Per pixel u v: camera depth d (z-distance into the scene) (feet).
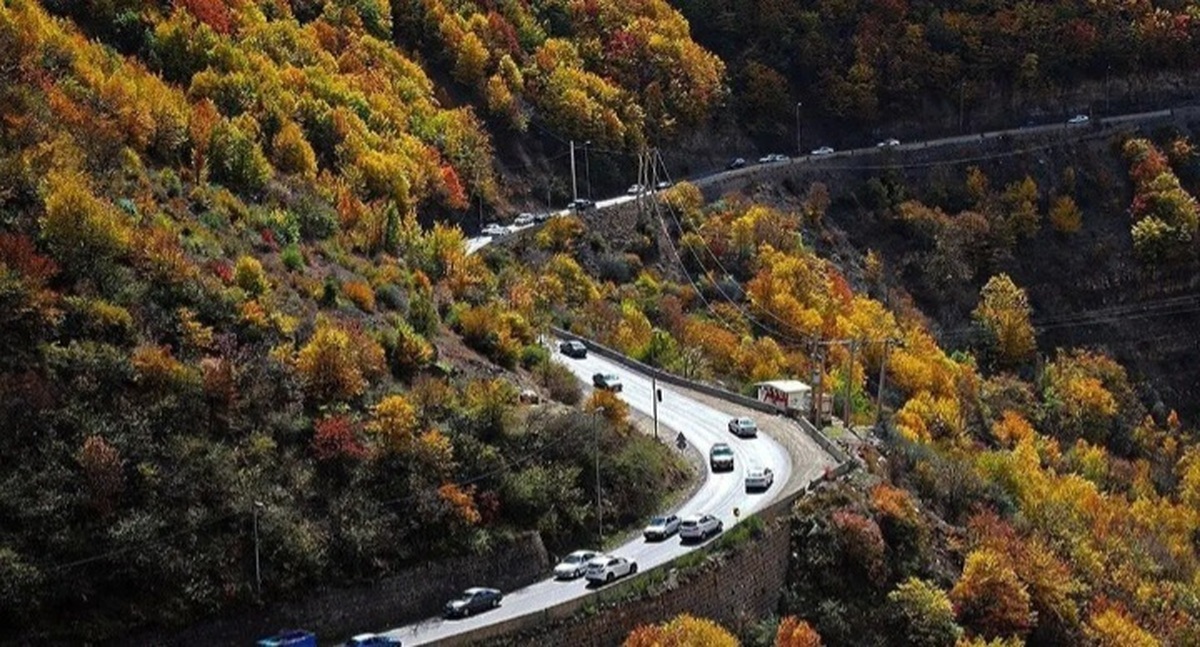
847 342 377.71
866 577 251.19
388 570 222.48
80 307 230.89
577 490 252.83
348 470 231.91
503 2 519.19
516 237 416.05
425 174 407.44
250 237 290.97
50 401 214.90
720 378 369.09
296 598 213.05
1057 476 375.86
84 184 258.78
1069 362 473.26
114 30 362.53
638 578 224.12
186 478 216.13
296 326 257.96
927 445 325.21
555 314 378.32
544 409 272.72
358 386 247.29
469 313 311.88
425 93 456.86
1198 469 411.13
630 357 360.89
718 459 287.89
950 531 276.21
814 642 227.20
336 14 454.81
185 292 248.52
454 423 252.21
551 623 212.64
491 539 234.79
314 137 375.04
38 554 199.11
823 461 287.69
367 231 332.80
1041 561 270.67
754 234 453.99
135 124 299.38
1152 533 357.82
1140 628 278.46
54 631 194.18
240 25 402.93
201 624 204.74
